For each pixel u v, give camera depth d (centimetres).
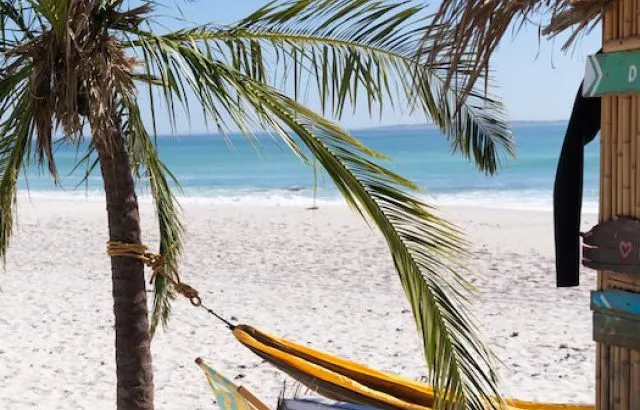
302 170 4572
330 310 971
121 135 429
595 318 297
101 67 366
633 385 286
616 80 278
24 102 389
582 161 317
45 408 638
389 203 358
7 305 1007
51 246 1514
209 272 1237
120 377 444
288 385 679
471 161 501
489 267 1234
